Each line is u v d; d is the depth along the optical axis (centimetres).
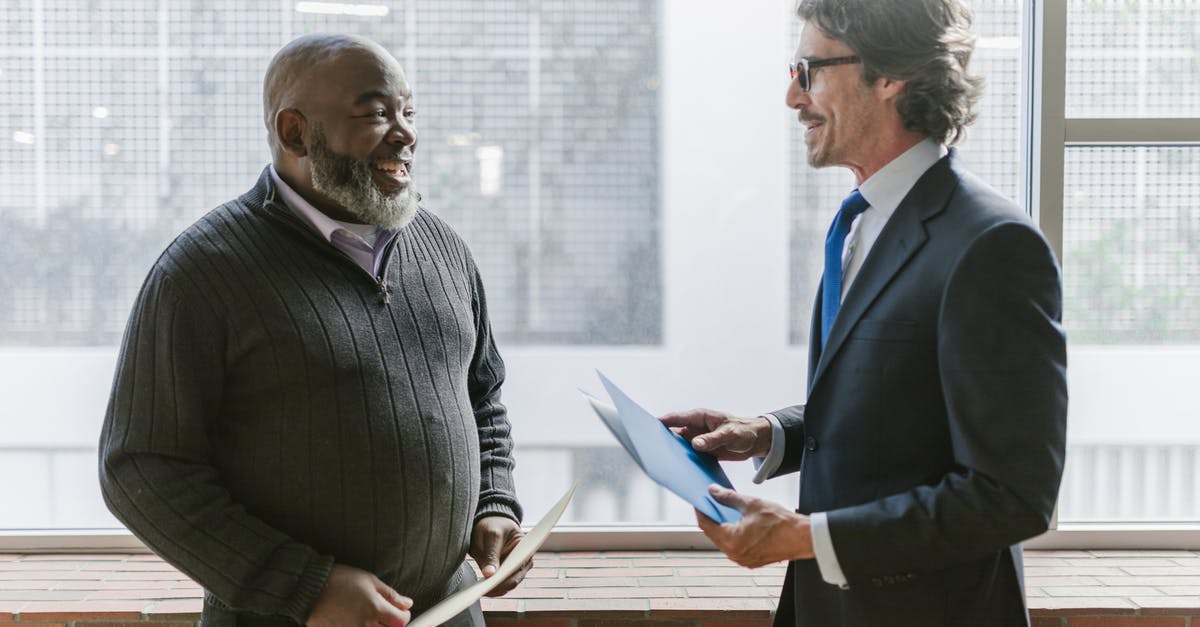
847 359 132
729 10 225
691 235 230
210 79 227
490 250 231
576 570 220
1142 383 235
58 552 231
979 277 117
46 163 228
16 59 226
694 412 165
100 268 231
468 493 159
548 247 231
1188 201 231
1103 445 236
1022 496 113
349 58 150
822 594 138
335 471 144
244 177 230
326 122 148
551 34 227
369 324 150
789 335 232
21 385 232
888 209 135
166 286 141
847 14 131
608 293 232
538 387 234
